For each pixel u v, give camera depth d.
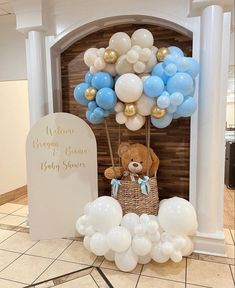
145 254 1.74
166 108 1.74
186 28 2.02
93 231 1.86
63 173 2.24
